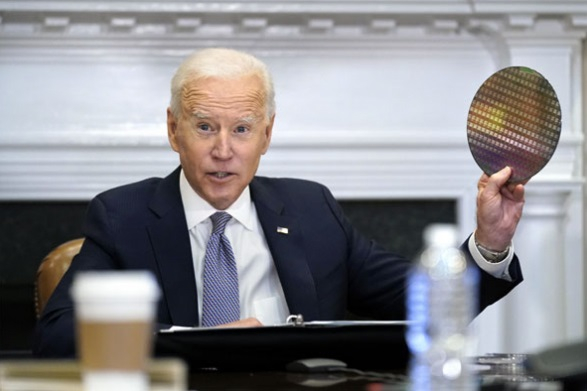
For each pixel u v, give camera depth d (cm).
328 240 593
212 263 561
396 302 598
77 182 877
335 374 423
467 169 902
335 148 891
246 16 871
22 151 873
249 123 561
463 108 905
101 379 253
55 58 874
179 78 568
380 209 912
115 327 252
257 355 434
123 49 877
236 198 570
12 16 863
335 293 585
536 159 527
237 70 563
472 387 338
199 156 559
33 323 908
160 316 546
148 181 586
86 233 567
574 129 909
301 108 894
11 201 887
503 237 532
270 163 888
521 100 530
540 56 899
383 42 896
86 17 867
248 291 573
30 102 874
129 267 554
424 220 912
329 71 895
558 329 903
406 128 902
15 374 297
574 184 891
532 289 900
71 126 877
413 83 902
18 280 892
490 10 874
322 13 870
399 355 440
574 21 883
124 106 880
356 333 430
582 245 908
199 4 859
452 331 327
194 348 429
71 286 538
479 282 538
